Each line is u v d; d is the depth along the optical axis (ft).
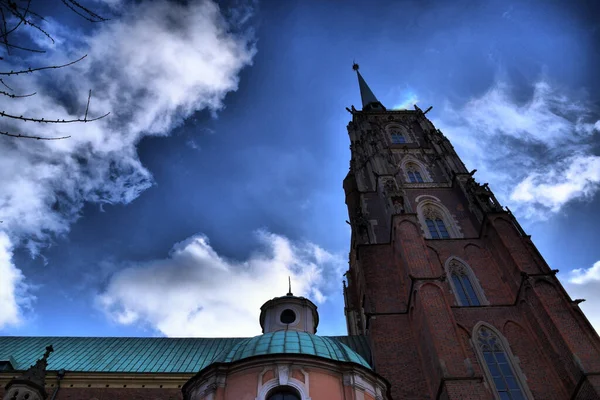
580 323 110.01
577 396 100.27
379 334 123.95
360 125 242.17
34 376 105.50
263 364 90.07
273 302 141.79
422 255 134.31
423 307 115.96
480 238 151.74
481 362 112.78
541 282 122.31
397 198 161.48
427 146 214.90
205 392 88.84
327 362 91.15
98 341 154.51
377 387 93.30
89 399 120.88
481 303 131.13
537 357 112.98
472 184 168.66
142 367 132.77
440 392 100.12
